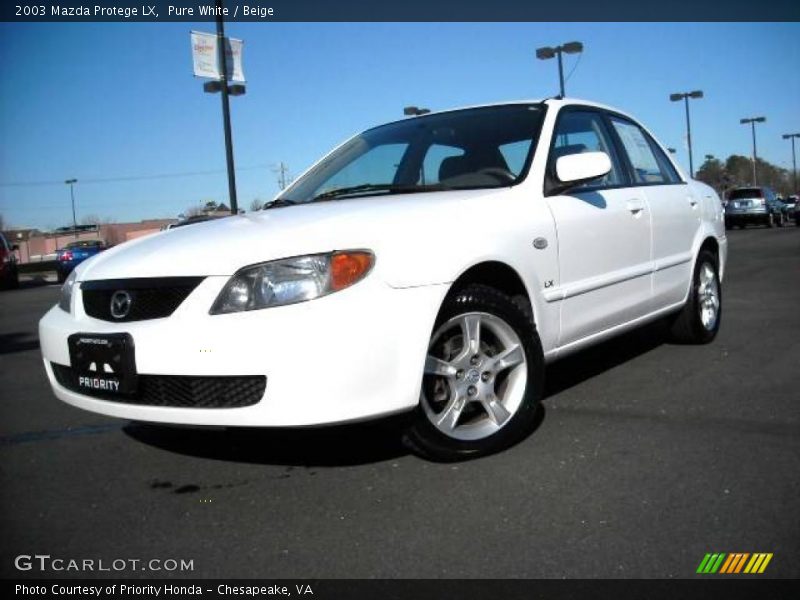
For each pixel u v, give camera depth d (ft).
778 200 115.75
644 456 11.10
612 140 15.58
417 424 10.48
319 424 9.35
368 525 9.23
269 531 9.22
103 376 10.36
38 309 40.96
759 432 11.98
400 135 14.83
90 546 9.05
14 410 16.01
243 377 9.43
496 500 9.76
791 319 22.17
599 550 8.40
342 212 11.04
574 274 12.99
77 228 219.41
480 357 11.07
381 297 9.62
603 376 15.88
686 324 18.06
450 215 10.93
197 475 11.21
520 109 14.23
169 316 9.83
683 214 17.13
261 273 9.56
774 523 8.89
